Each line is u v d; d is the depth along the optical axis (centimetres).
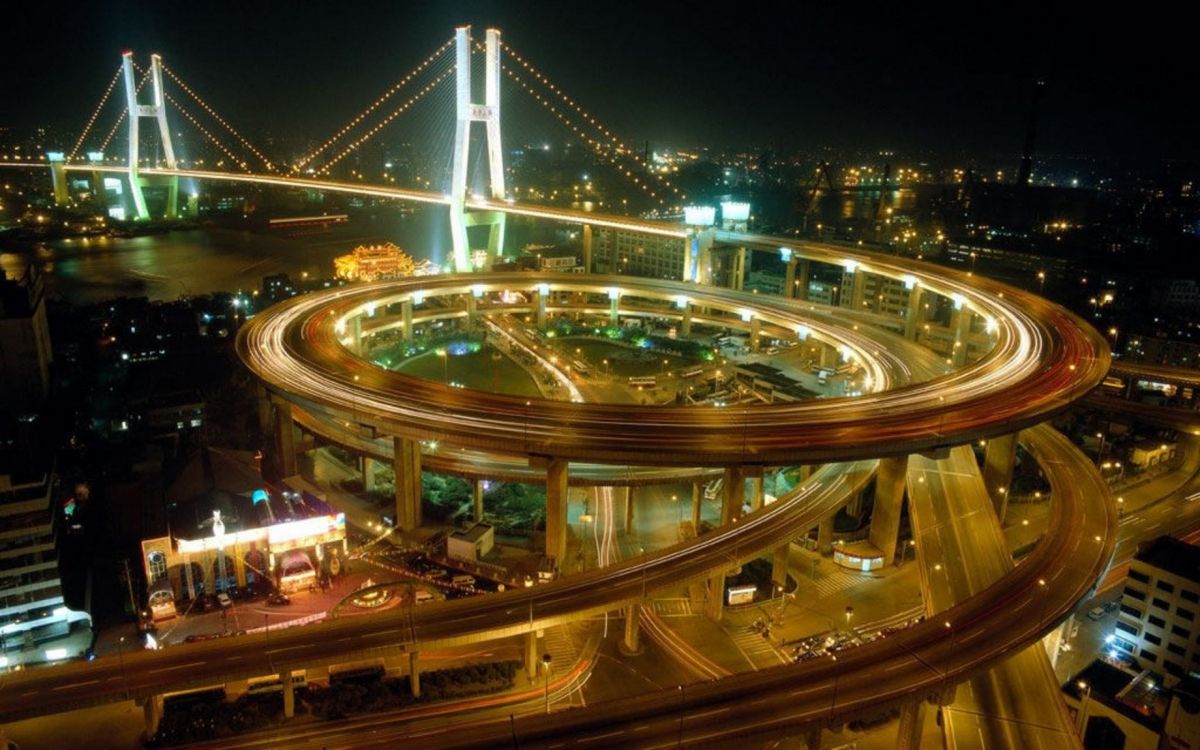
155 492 11881
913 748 8019
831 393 17812
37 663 9625
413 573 11300
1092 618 10975
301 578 10762
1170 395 18825
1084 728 8662
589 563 11756
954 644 8288
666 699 7612
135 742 8175
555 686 9031
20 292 15725
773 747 8200
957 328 19500
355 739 8094
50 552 9838
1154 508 13625
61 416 15638
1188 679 8494
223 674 7912
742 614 10600
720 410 12612
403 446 12244
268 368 14362
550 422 12088
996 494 13475
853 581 11562
